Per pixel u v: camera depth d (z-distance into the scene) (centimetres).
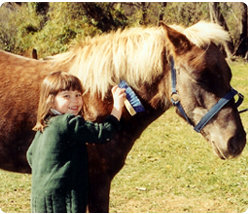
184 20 1644
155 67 261
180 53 252
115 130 238
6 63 278
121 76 262
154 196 428
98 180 267
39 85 267
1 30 1378
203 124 252
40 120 234
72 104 236
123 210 392
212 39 256
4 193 423
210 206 405
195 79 247
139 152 574
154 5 1681
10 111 265
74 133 228
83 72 264
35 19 1348
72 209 227
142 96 267
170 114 840
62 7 1193
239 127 252
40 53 1188
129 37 271
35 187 230
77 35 1165
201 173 494
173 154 569
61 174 225
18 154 273
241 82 1249
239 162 533
